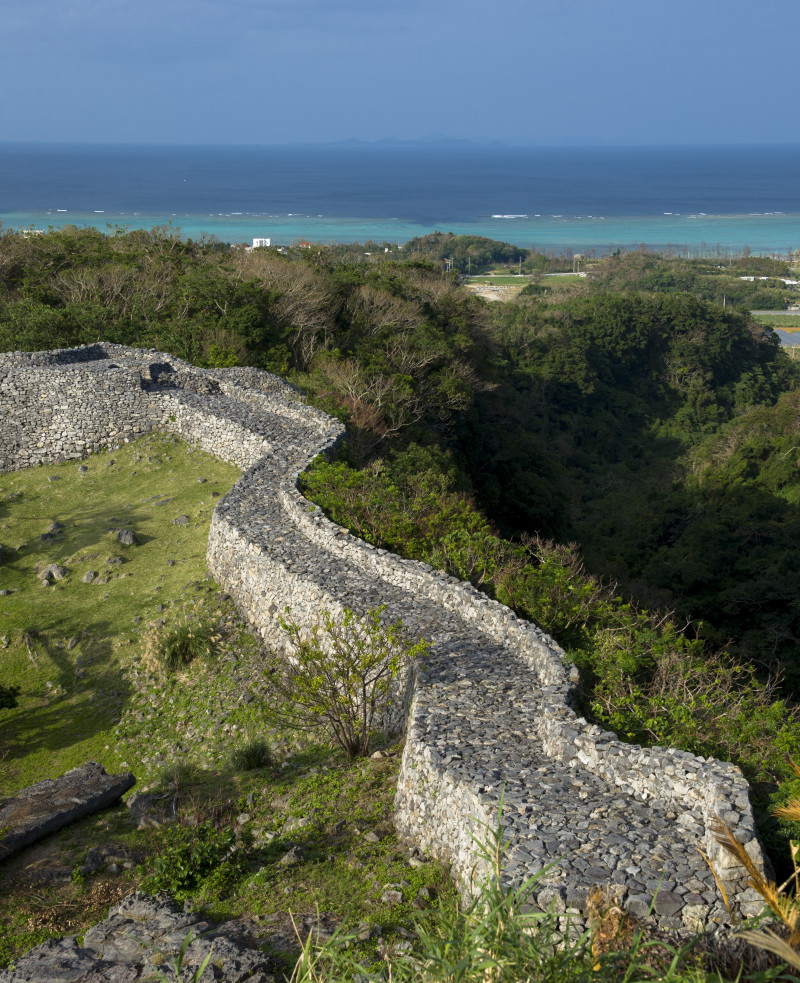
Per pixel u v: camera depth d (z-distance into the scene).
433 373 47.78
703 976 6.30
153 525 26.33
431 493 23.47
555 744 11.16
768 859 8.70
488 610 15.68
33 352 34.09
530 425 81.94
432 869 10.09
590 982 5.75
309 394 36.38
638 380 108.62
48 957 8.99
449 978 5.79
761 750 12.11
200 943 8.77
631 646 15.13
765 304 160.00
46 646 20.98
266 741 15.76
